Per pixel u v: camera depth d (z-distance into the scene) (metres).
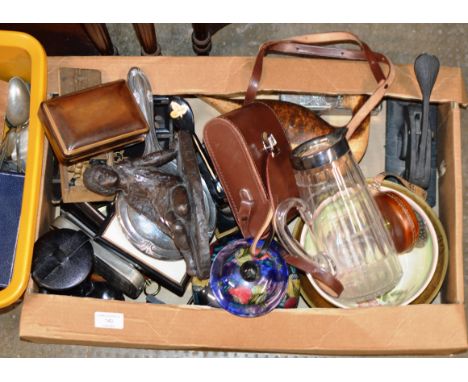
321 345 0.83
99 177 0.82
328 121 1.03
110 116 0.83
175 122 0.96
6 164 0.98
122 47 1.22
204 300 0.90
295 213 0.87
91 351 1.10
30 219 0.85
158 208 0.85
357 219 0.87
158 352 1.10
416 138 0.98
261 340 0.83
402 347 0.82
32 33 1.05
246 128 0.80
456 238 0.89
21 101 0.97
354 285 0.87
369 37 1.21
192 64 0.92
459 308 0.84
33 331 0.81
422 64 0.91
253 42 1.21
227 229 0.97
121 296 0.98
